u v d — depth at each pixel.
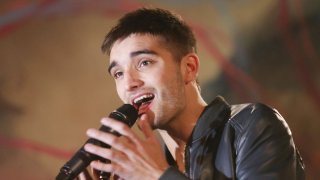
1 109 11.55
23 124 11.59
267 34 12.52
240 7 12.52
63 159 11.53
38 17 12.08
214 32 12.48
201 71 12.38
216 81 12.38
